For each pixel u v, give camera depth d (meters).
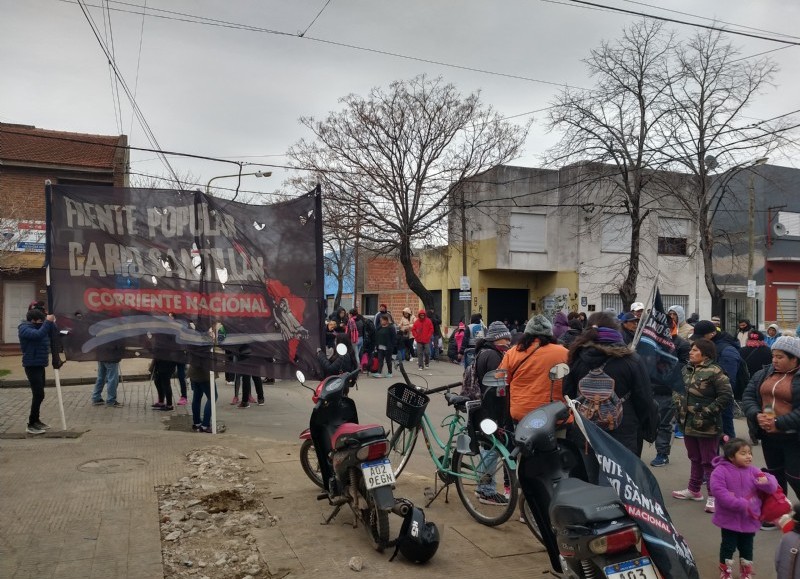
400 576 4.63
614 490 3.33
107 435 8.73
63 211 9.00
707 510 6.44
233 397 13.62
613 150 22.50
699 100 20.81
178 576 4.54
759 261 30.56
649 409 4.99
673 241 30.84
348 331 17.55
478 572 4.73
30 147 24.36
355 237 25.53
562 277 29.73
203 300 9.34
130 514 5.66
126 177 25.14
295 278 9.67
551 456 3.92
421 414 6.28
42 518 5.53
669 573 3.17
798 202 31.45
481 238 29.77
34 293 23.66
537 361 5.65
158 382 11.58
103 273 9.09
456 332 21.70
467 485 6.15
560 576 4.40
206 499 6.12
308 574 4.64
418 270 35.38
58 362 8.91
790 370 5.46
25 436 8.62
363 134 24.88
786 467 5.42
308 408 12.38
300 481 6.84
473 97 25.11
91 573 4.51
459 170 25.27
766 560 5.31
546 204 28.59
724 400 6.42
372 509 5.08
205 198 9.43
